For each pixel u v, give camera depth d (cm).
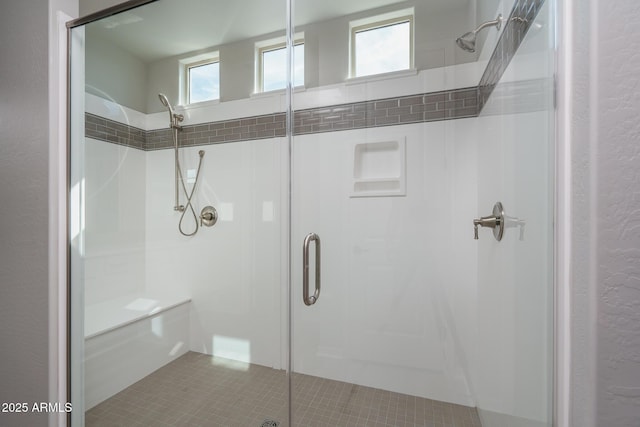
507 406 102
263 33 178
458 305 150
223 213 196
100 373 144
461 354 149
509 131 99
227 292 194
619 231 51
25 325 118
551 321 64
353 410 148
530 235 78
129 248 173
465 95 146
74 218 125
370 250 165
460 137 148
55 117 115
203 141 198
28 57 116
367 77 163
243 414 148
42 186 115
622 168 50
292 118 178
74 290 125
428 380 154
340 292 170
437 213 154
